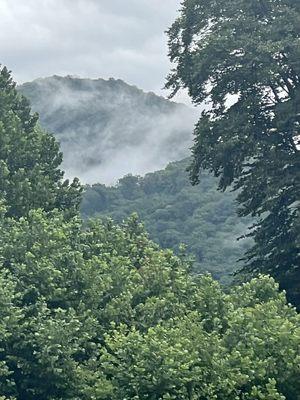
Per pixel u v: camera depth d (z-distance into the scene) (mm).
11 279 63000
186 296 67375
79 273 65500
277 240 94875
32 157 99938
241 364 51688
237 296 66438
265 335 54469
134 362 52031
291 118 90312
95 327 61938
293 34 92750
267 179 92625
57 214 79938
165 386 49719
